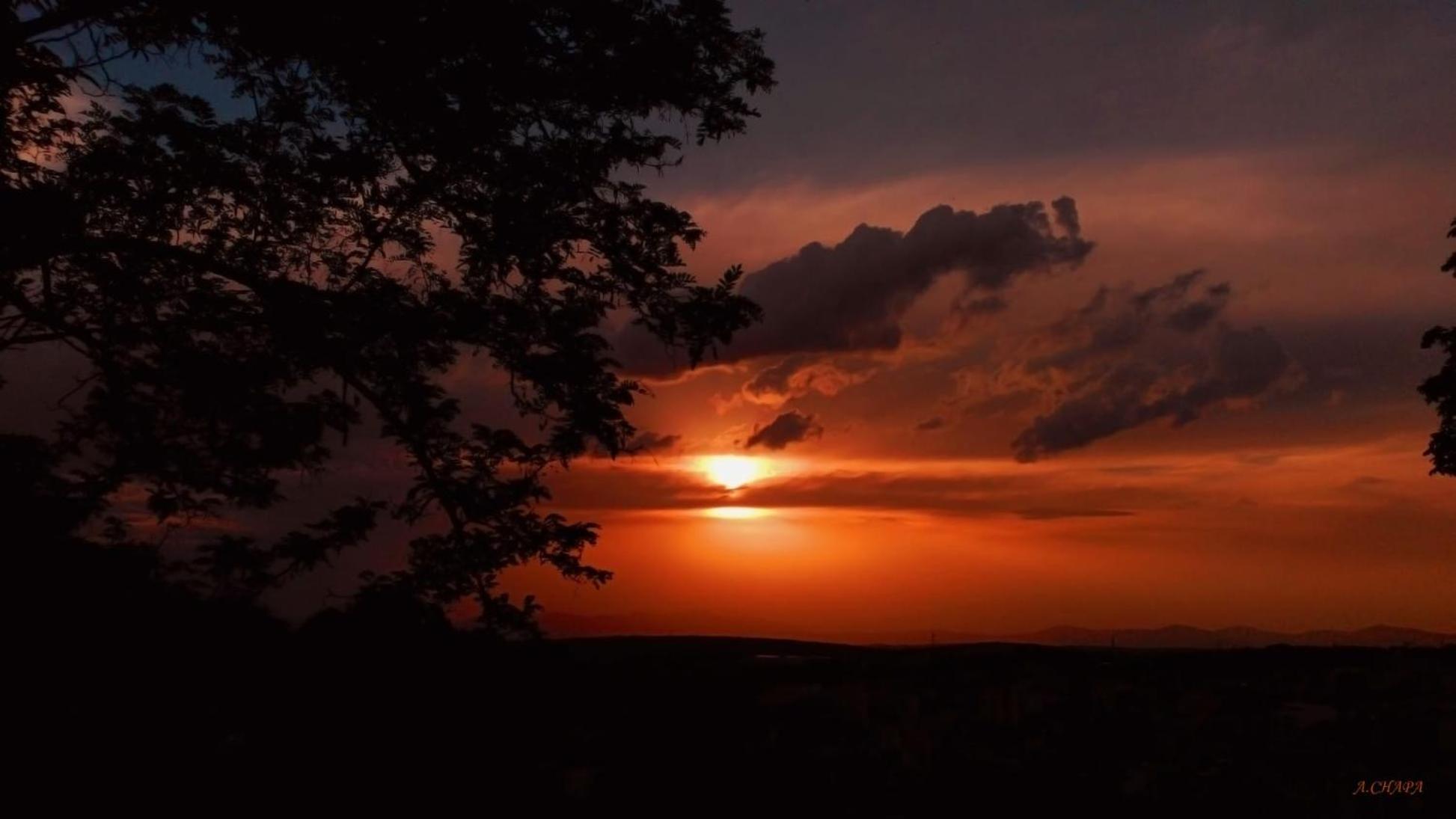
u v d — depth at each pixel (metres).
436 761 9.72
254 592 10.75
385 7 9.93
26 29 9.93
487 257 11.23
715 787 9.84
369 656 10.45
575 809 9.25
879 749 10.97
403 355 11.52
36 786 8.55
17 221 9.78
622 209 11.45
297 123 11.32
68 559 10.42
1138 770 10.00
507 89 10.56
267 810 8.77
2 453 10.67
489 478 11.71
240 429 11.76
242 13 10.27
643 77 10.70
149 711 9.70
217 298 11.29
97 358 11.61
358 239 11.74
